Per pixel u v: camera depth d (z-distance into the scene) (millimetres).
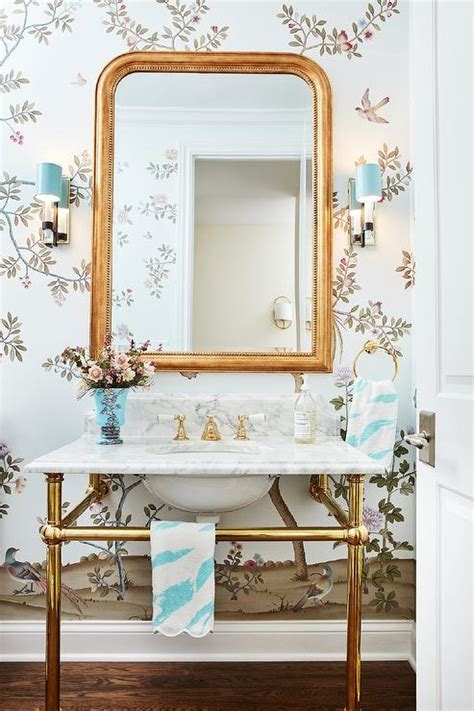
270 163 1932
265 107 1944
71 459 1424
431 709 1104
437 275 1112
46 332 1898
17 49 1941
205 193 1923
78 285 1909
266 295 1905
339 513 1537
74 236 1912
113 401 1669
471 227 982
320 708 1578
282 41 1957
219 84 1944
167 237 1907
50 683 1396
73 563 1874
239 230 1917
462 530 1009
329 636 1866
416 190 1201
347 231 1942
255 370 1874
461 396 1016
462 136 1013
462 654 999
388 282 1938
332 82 1955
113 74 1916
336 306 1930
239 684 1703
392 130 1954
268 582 1887
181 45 1950
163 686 1688
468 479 982
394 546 1902
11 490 1885
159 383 1900
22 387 1895
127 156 1918
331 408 1902
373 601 1892
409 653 1865
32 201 1918
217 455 1573
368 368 1922
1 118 1926
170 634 1371
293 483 1904
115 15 1951
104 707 1574
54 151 1926
